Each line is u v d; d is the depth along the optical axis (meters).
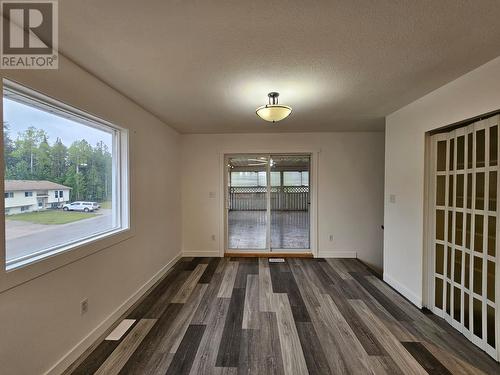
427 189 2.74
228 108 3.16
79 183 2.21
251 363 1.92
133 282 2.90
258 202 4.97
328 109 3.24
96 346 2.12
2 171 1.39
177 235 4.55
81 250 2.02
